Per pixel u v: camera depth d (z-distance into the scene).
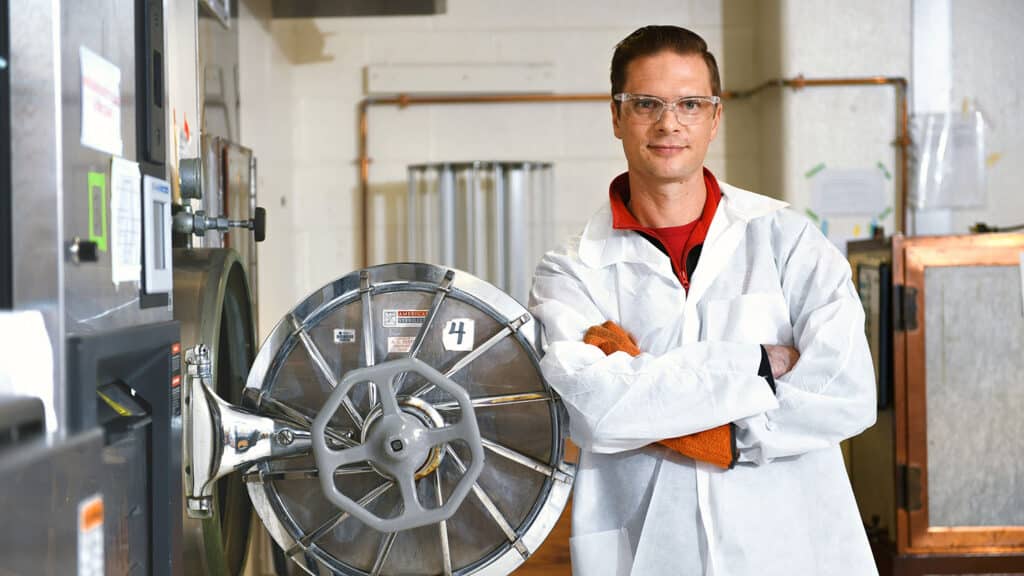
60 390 1.02
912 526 2.86
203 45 2.42
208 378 1.48
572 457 1.68
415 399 1.47
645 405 1.46
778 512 1.54
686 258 1.63
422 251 4.76
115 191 1.17
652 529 1.55
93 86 1.11
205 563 1.57
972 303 2.84
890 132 4.40
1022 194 4.38
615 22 4.80
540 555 3.13
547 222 4.70
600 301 1.65
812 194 4.41
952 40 4.37
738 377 1.46
